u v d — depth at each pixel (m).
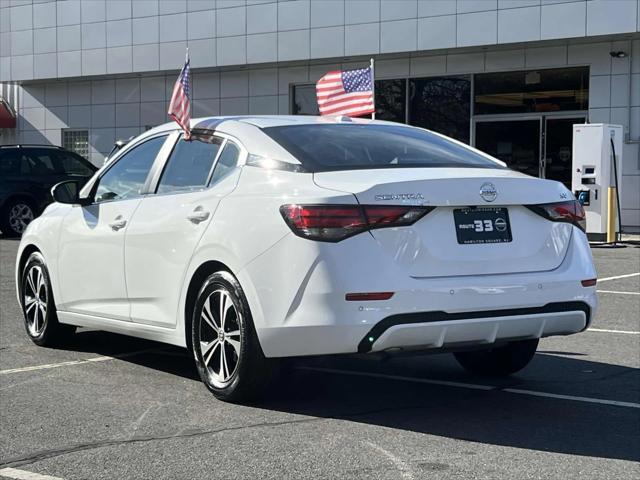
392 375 6.22
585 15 18.06
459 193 4.85
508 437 4.70
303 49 21.36
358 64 21.84
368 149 5.44
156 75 25.02
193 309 5.50
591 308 5.21
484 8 19.08
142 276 5.93
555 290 5.02
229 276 5.15
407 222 4.72
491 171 5.31
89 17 24.80
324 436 4.70
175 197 5.79
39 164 18.36
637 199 18.58
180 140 6.08
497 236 4.97
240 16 22.19
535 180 5.16
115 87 25.89
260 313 4.89
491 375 6.20
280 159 5.23
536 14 18.55
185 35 23.12
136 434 4.76
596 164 16.14
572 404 5.40
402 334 4.63
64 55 25.36
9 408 5.32
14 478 4.09
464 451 4.44
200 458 4.34
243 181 5.30
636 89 18.58
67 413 5.19
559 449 4.48
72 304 6.71
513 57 19.86
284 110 22.95
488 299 4.80
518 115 20.03
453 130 20.84
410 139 5.82
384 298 4.60
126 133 25.81
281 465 4.23
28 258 7.33
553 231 5.17
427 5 19.70
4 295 10.01
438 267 4.77
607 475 4.08
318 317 4.63
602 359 6.71
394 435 4.72
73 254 6.64
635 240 16.80
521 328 4.95
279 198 4.93
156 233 5.78
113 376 6.15
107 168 6.68
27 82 26.95
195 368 6.40
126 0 24.06
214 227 5.26
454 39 19.45
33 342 7.32
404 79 21.31
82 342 7.39
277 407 5.30
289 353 4.82
